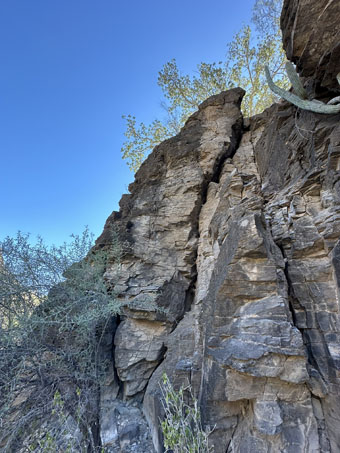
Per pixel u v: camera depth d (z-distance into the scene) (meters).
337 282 3.41
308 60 4.39
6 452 2.67
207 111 8.25
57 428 2.88
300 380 2.96
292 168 5.47
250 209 4.54
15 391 3.14
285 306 3.36
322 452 2.86
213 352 3.45
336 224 3.74
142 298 5.59
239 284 3.56
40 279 4.14
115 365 5.28
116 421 4.55
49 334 3.97
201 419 3.47
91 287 4.75
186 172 7.34
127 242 6.47
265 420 2.98
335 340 3.26
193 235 6.77
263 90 12.30
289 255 4.15
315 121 4.77
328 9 3.57
